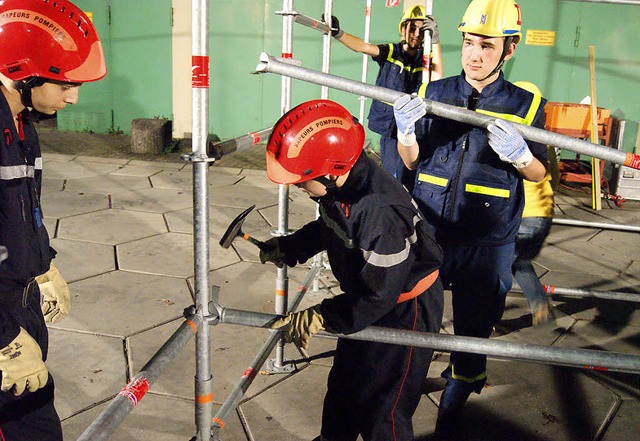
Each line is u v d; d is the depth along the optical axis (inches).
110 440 99.4
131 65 345.7
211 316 69.0
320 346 134.3
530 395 120.6
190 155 62.9
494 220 94.0
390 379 77.8
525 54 316.2
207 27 60.0
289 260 85.2
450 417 104.3
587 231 225.1
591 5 304.7
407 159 94.3
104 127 357.1
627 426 111.6
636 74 310.5
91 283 157.5
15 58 58.3
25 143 67.4
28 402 71.3
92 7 338.3
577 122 269.4
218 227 208.5
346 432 83.6
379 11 323.9
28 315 69.6
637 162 73.1
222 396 113.7
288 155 66.0
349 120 69.0
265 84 342.6
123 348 127.5
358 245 69.0
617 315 157.3
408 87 167.3
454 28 319.0
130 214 216.4
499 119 78.3
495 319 100.1
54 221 203.9
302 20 110.4
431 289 80.0
